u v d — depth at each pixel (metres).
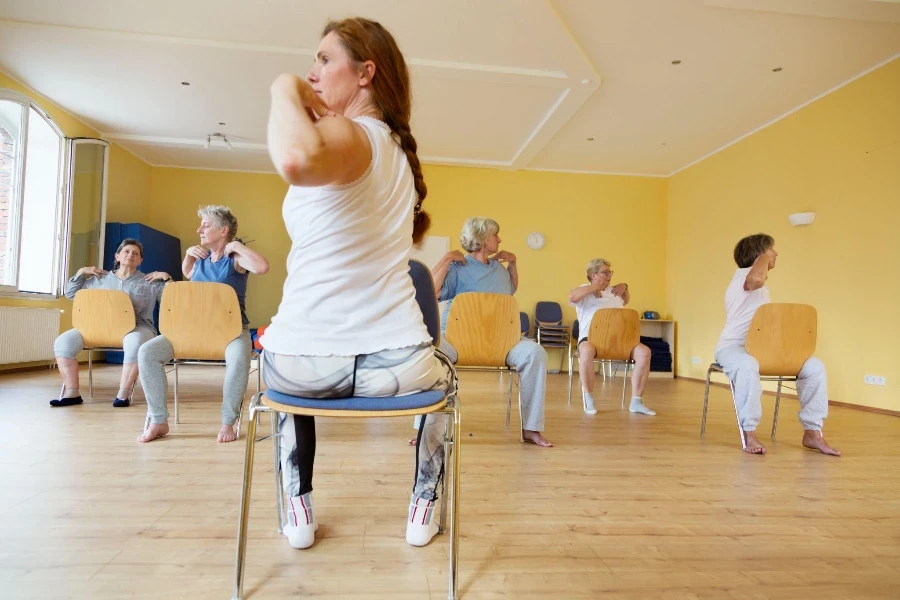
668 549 1.39
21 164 5.37
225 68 4.97
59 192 5.99
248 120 6.24
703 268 7.07
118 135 6.72
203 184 7.98
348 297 1.05
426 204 7.71
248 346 2.59
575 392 5.01
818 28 4.16
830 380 5.01
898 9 3.81
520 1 3.83
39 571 1.15
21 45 4.61
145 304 3.48
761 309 2.69
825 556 1.37
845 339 4.87
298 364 1.04
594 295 4.18
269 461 2.13
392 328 1.07
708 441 2.86
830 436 3.18
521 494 1.82
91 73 5.12
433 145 7.01
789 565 1.31
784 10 3.88
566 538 1.44
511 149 7.11
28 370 5.43
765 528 1.56
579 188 7.91
